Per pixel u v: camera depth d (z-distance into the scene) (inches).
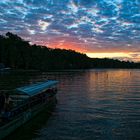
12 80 3518.7
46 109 1382.9
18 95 1069.1
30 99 1107.9
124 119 1182.9
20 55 6752.0
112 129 1022.4
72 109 1425.9
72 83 3324.3
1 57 6353.3
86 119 1179.9
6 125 840.9
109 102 1685.5
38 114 1235.9
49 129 1021.8
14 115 922.1
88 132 982.4
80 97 1934.1
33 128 1032.2
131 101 1731.1
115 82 3649.1
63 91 2353.6
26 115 1037.2
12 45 6752.0
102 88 2677.2
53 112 1334.9
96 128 1034.1
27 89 1151.6
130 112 1342.3
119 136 934.4
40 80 3545.8
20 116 962.7
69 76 4950.8
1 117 853.2
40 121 1141.7
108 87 2805.1
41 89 1266.0
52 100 1518.2
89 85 3053.6
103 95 2068.2
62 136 936.9
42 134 960.3
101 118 1202.0
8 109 900.6
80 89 2549.2
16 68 6510.8
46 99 1355.8
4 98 916.6
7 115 860.0
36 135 945.5
